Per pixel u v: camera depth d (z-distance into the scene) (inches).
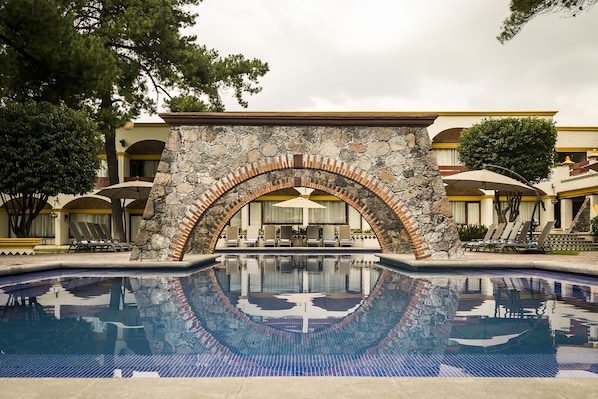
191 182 491.2
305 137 493.4
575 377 135.3
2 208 1203.2
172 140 494.6
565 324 220.1
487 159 898.1
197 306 276.5
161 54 911.0
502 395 111.2
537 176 903.7
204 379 123.5
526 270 464.8
